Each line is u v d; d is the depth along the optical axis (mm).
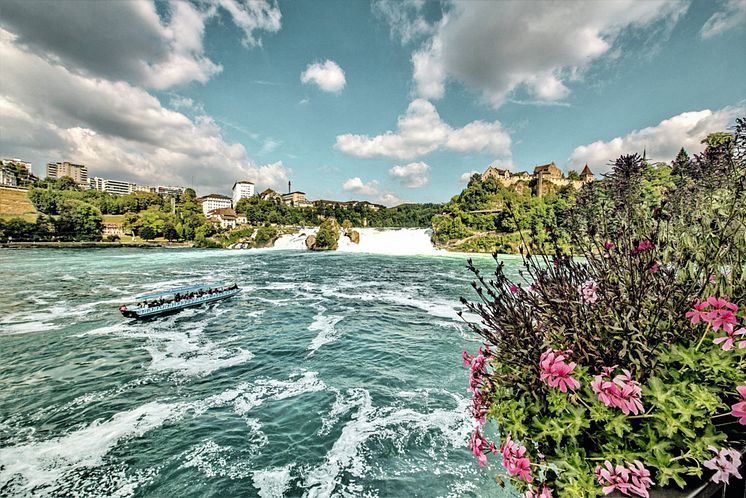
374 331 22094
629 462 2129
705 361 2188
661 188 3430
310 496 8227
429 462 9258
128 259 72312
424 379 14703
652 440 2133
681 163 3479
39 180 187500
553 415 2494
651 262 2594
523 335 2734
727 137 3172
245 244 119750
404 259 76438
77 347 19312
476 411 3121
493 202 100750
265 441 10391
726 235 2842
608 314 2658
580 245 3275
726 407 1982
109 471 9281
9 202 131875
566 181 116125
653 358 2352
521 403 2562
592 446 2477
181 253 93250
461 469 8953
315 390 13734
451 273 51844
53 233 110250
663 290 2545
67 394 13711
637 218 3318
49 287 38531
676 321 2463
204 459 9641
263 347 19156
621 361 2453
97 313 27062
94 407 12648
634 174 3307
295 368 16094
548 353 2406
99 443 10477
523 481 2549
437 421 11242
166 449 10125
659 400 2086
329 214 165750
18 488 8727
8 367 16531
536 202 88312
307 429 10961
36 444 10484
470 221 99062
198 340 20516
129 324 24062
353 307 29266
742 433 2186
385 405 12375
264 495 8297
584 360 2568
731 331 2082
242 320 25109
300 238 121000
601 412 2244
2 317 25906
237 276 48938
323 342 19938
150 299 32000
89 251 92250
